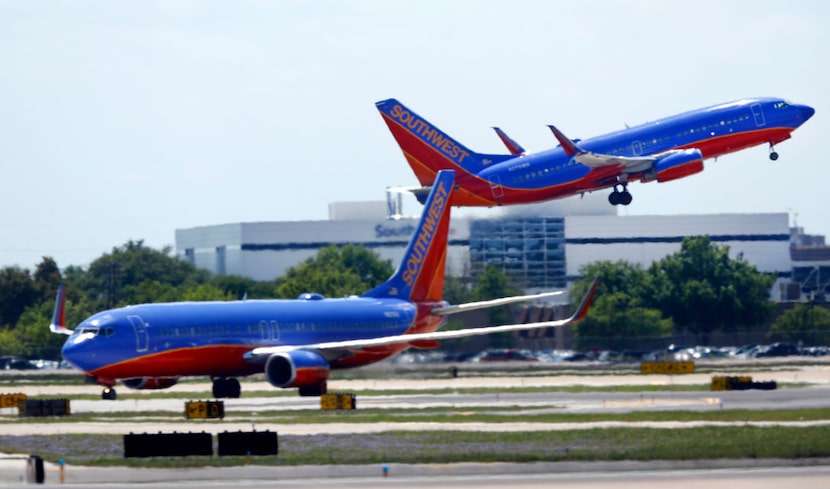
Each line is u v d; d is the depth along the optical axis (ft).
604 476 530.68
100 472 533.55
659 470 555.69
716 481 506.89
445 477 533.55
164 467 547.08
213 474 536.83
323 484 507.71
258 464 555.28
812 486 491.31
